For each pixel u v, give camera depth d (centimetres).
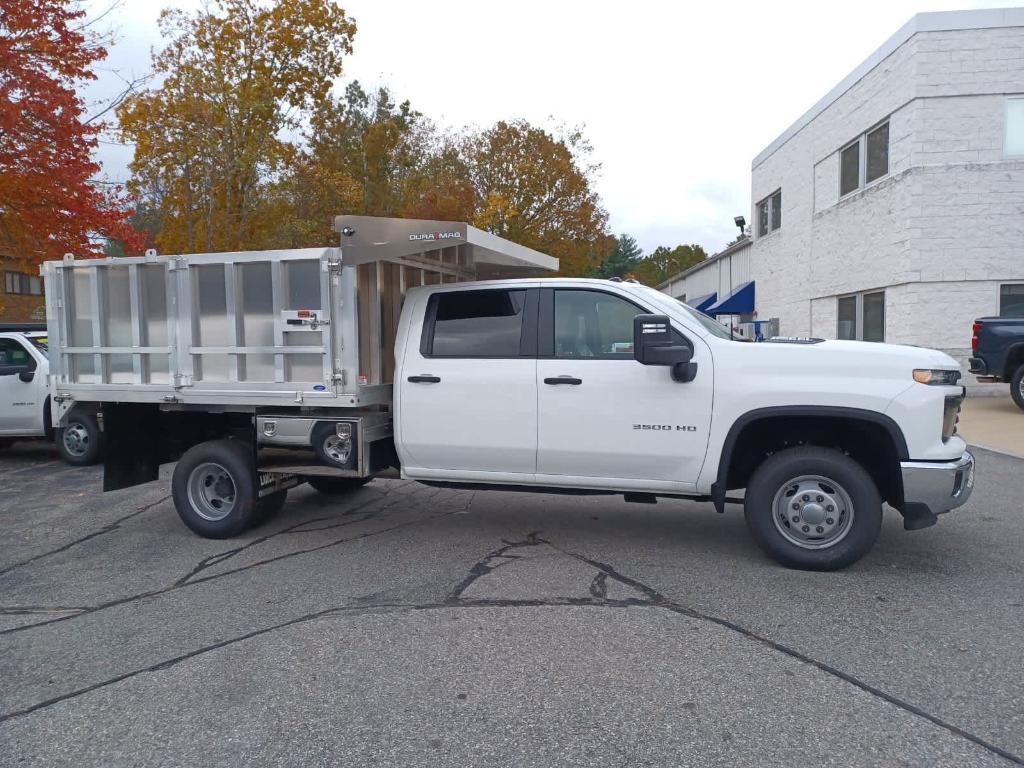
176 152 1598
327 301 590
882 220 1582
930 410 509
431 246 565
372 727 344
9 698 381
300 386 606
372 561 586
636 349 526
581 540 632
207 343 631
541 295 589
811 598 489
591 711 354
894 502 536
